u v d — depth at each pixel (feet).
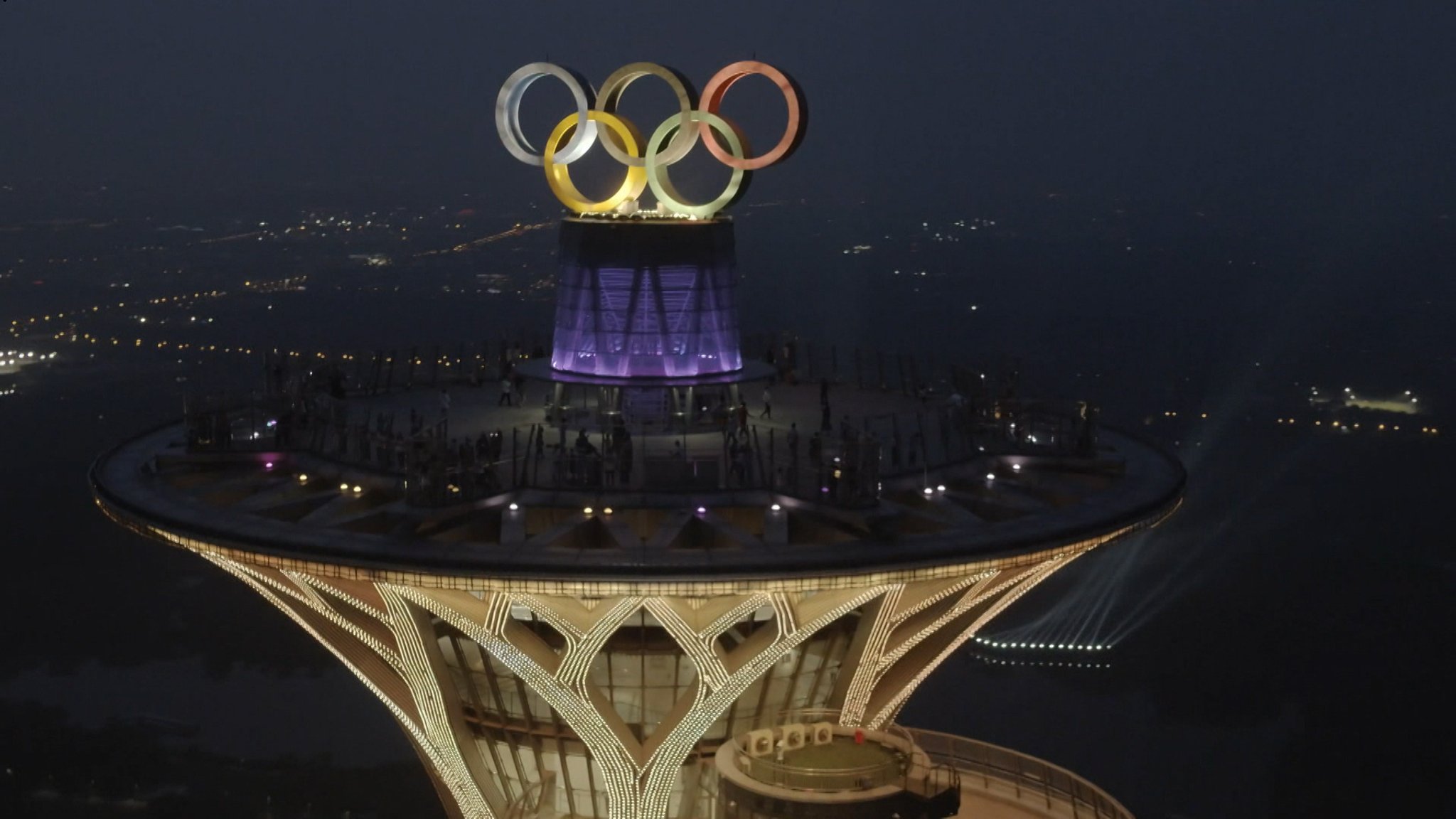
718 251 153.58
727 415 153.38
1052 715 355.56
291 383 171.83
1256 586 399.44
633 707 129.70
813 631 121.49
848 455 126.21
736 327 157.17
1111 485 146.20
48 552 437.58
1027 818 154.30
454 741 136.05
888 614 124.67
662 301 151.12
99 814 331.16
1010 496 139.95
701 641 118.73
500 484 130.00
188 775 347.36
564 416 156.25
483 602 118.32
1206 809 310.24
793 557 114.21
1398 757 318.45
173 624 426.92
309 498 133.90
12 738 355.56
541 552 114.11
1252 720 345.31
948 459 145.59
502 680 132.36
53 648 409.28
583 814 138.62
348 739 368.27
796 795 106.01
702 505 125.39
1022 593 142.92
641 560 111.96
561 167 155.33
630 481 130.21
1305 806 311.27
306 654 417.90
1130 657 382.42
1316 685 353.92
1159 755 336.49
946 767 114.01
